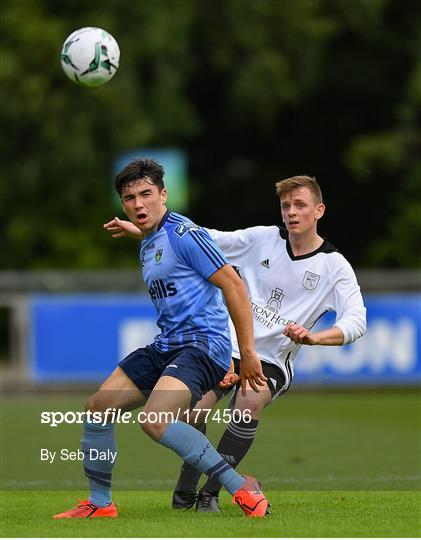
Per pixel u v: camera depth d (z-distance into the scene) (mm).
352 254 93750
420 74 80438
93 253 77812
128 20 74875
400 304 54781
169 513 24109
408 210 83312
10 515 24078
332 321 49562
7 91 73062
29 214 77500
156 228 23000
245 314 22391
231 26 78125
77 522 22672
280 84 78188
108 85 72500
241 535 20875
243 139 92688
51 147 73938
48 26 73125
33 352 53812
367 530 21500
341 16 81875
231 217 93688
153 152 75562
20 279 55188
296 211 24734
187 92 86062
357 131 91750
